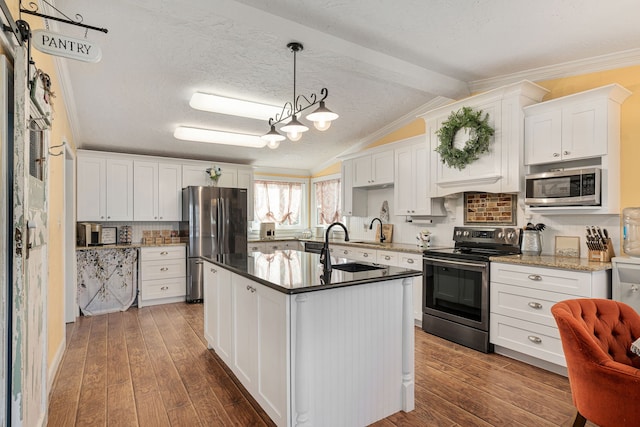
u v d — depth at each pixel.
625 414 1.44
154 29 2.60
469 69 3.38
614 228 2.82
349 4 2.37
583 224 3.01
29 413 1.61
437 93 3.74
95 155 4.73
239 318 2.45
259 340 2.13
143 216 5.06
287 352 1.81
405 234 4.85
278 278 2.05
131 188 4.97
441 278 3.54
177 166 5.38
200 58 3.02
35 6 1.96
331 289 1.94
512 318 2.92
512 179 3.15
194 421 2.11
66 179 4.04
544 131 3.02
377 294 2.13
